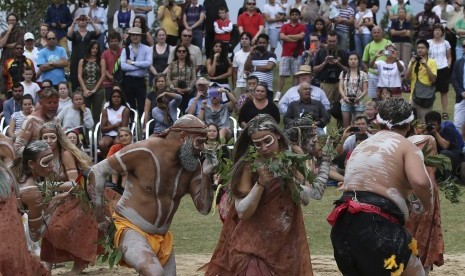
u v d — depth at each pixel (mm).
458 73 21547
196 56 22578
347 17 25906
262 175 8656
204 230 15664
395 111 8664
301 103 19797
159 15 24859
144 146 9180
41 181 11008
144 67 21875
